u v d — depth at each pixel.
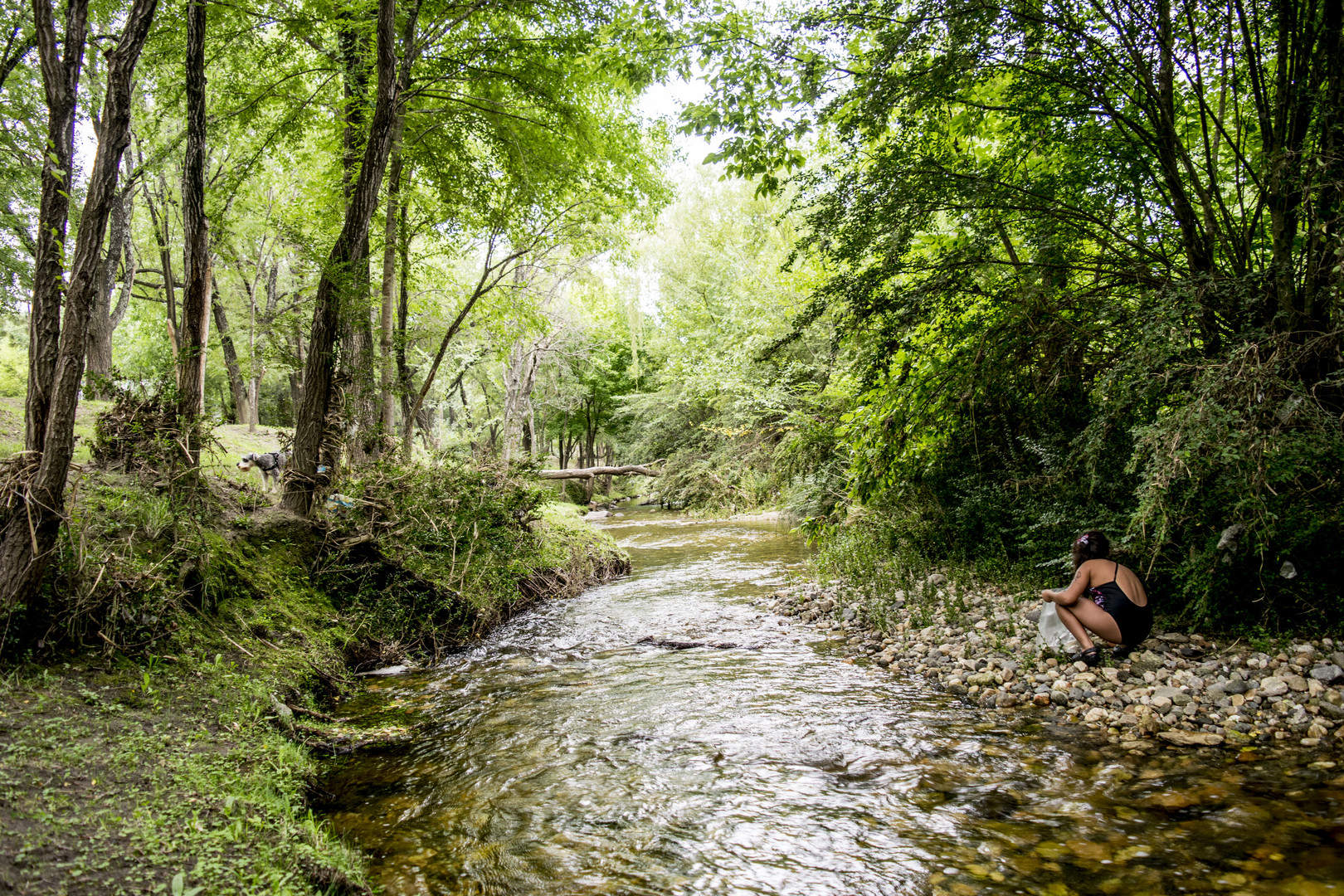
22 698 3.78
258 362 13.95
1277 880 2.70
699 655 7.02
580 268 20.08
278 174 17.33
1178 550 5.61
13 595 4.18
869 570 9.14
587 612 9.57
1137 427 4.93
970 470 8.38
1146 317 5.33
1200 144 6.73
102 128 4.51
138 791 3.11
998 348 6.84
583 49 10.33
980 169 6.71
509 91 11.41
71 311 4.43
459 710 5.54
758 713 5.18
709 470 25.36
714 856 3.21
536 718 5.29
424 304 14.18
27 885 2.29
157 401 6.60
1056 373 6.70
